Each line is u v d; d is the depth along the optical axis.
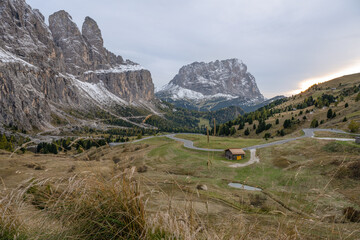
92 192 3.25
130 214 3.12
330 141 63.06
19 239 2.82
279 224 2.84
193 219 3.08
